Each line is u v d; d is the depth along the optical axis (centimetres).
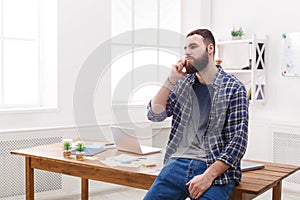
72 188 517
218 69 252
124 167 289
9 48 502
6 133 460
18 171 474
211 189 235
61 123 512
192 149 254
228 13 617
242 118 239
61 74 509
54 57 508
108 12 541
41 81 523
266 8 574
